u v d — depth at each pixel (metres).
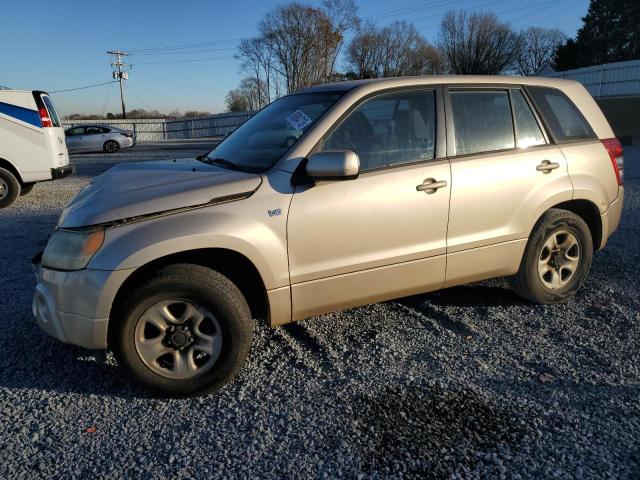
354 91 3.58
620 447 2.62
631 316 4.12
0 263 5.93
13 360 3.62
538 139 4.16
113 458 2.63
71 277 2.92
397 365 3.47
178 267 3.04
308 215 3.25
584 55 54.28
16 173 9.76
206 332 3.13
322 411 2.98
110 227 2.94
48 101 10.12
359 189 3.39
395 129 3.62
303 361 3.55
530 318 4.14
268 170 3.33
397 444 2.68
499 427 2.80
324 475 2.47
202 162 3.96
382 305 4.44
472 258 3.87
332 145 3.42
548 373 3.33
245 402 3.10
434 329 3.98
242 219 3.09
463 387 3.19
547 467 2.49
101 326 2.92
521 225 4.02
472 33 49.03
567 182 4.16
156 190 3.14
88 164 18.30
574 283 4.41
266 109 4.32
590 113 4.50
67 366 3.53
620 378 3.24
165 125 48.12
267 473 2.50
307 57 55.94
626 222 7.23
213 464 2.57
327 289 3.40
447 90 3.85
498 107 4.03
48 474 2.52
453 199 3.69
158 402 3.12
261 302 3.33
